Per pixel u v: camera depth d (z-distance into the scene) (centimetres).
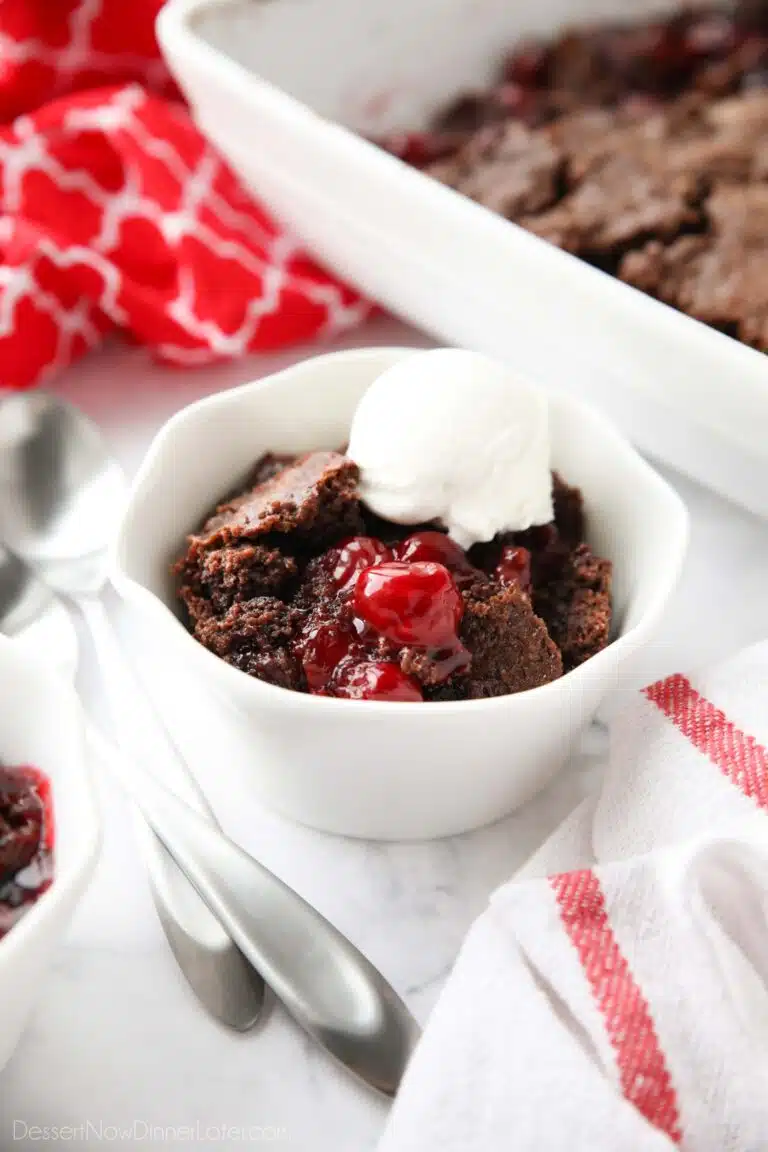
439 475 51
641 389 56
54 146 64
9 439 58
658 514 52
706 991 45
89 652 55
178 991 48
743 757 49
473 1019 45
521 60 70
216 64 61
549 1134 44
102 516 57
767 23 71
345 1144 46
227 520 52
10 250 62
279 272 64
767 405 54
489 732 47
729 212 61
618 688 54
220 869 48
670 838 48
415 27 68
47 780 47
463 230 57
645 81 70
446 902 49
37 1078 46
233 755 51
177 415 52
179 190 64
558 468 54
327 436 55
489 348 60
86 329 64
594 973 46
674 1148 43
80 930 48
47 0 65
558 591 52
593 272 56
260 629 50
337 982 46
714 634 56
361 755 47
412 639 49
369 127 69
